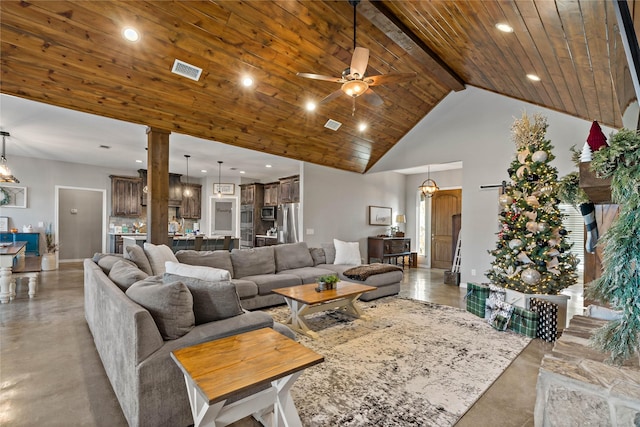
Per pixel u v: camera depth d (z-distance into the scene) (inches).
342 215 294.2
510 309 136.7
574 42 91.8
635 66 47.3
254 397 62.4
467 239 226.2
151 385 64.1
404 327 140.0
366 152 273.0
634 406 44.0
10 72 126.4
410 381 92.4
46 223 287.0
